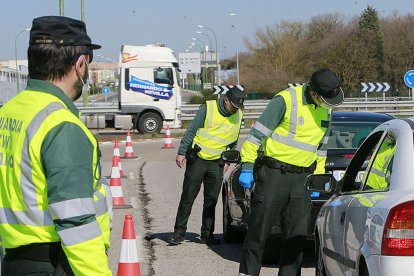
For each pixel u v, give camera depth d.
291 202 6.73
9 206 3.35
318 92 6.53
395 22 84.44
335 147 9.13
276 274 8.24
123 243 7.21
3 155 3.38
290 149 6.65
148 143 30.64
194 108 41.84
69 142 3.23
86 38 3.50
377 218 4.72
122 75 33.97
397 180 4.81
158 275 8.38
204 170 9.83
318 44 90.62
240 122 9.80
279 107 6.65
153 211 12.96
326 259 6.18
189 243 10.16
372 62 81.38
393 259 4.47
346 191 6.31
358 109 45.44
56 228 3.22
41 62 3.42
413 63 81.25
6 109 3.45
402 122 5.29
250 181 6.84
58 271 3.33
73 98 3.55
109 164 21.72
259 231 6.76
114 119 33.66
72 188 3.20
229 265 8.84
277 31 96.81
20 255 3.37
